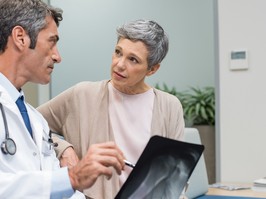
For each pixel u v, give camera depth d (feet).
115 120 4.97
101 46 12.16
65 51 12.37
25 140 3.62
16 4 3.55
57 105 5.02
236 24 9.20
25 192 3.06
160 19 12.57
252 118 9.12
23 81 3.79
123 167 3.23
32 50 3.63
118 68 4.62
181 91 12.56
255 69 9.07
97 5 12.26
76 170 3.09
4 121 3.46
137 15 12.37
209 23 12.28
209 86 12.31
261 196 6.85
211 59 12.30
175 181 3.37
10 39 3.57
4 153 3.33
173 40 12.62
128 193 3.13
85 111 4.89
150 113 5.03
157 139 3.00
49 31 3.72
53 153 4.13
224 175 9.33
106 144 3.11
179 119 5.11
